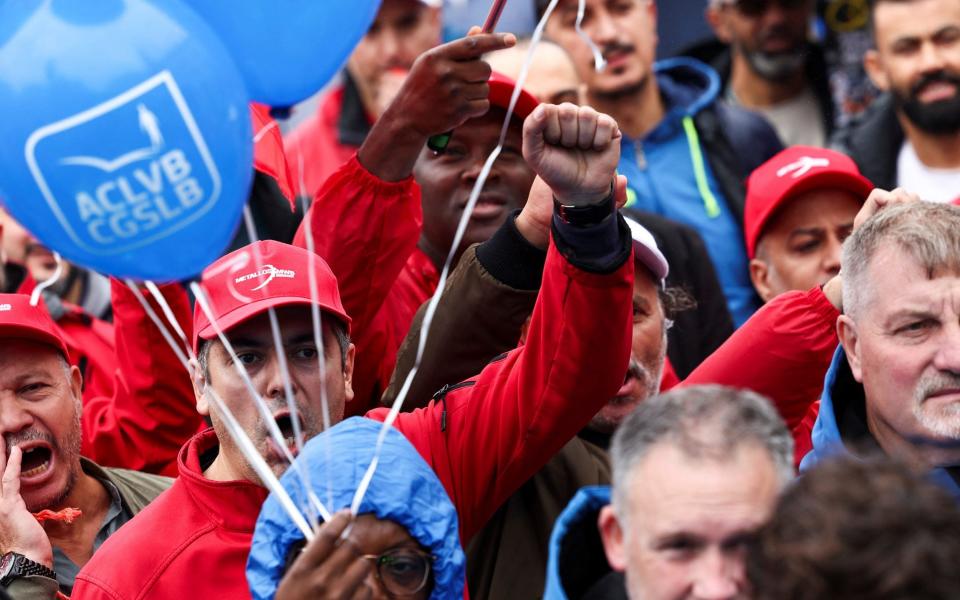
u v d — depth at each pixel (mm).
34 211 3568
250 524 4523
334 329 4734
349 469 3871
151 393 5848
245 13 3900
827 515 2752
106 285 7922
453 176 5695
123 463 5945
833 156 6453
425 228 5832
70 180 3473
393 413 3910
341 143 8109
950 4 7336
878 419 4238
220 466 4672
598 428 5141
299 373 4609
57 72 3445
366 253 5164
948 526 2711
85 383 6855
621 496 3398
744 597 3164
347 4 4020
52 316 6922
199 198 3578
